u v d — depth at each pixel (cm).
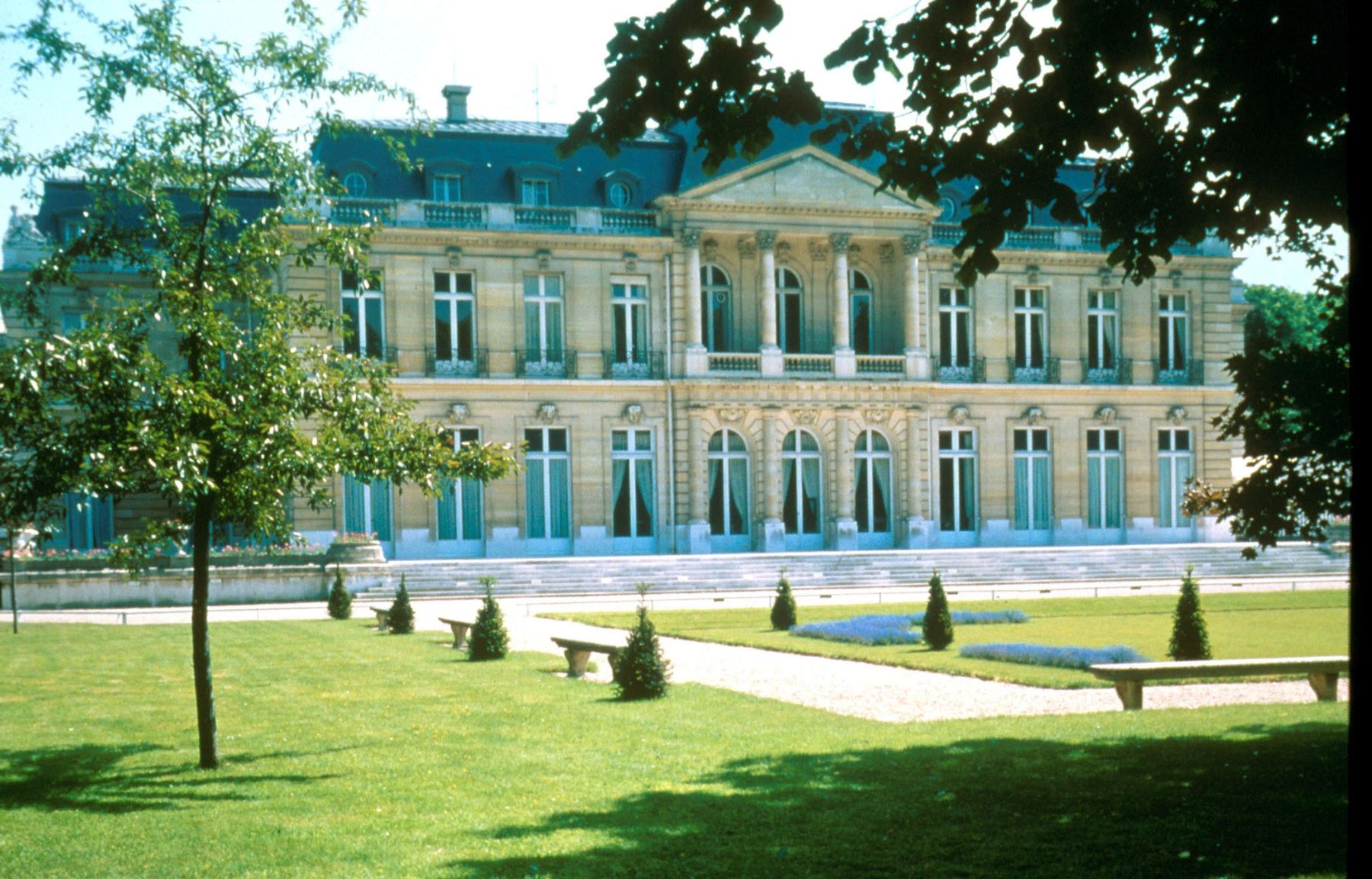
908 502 4838
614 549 4559
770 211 4659
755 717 1469
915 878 755
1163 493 5206
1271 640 2277
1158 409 5175
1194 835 821
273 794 1095
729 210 4619
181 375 1257
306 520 4256
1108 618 2822
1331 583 3962
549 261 4494
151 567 3516
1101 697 1650
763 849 831
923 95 1079
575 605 3419
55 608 3403
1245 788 958
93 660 2162
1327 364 1083
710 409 4625
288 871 824
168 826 972
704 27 998
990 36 1050
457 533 4438
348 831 939
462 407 4378
